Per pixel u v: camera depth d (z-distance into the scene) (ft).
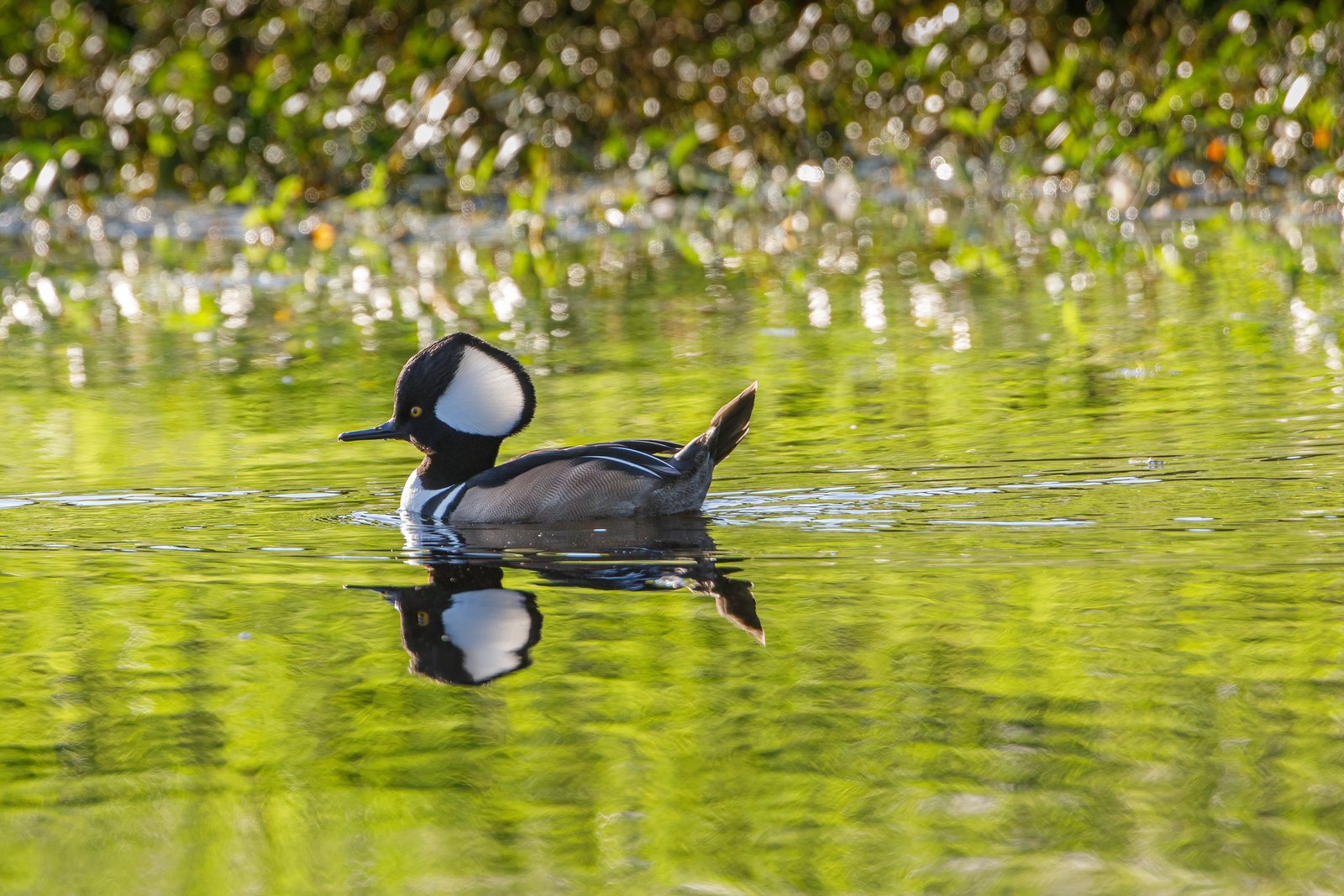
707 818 20.74
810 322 64.75
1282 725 22.74
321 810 21.30
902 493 37.68
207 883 19.42
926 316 65.21
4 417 50.96
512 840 20.30
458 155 109.81
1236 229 88.12
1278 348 54.24
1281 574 29.91
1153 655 25.72
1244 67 102.83
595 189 110.01
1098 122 101.50
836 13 116.98
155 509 38.65
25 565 33.60
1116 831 19.92
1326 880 18.63
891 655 26.23
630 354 59.31
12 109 115.65
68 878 19.66
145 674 26.40
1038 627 27.35
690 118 113.29
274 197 110.11
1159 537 32.86
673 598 30.01
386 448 45.52
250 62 119.03
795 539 34.17
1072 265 78.02
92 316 72.84
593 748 22.90
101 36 117.29
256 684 25.85
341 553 34.27
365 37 116.67
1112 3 118.01
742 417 37.37
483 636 27.96
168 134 111.55
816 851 19.77
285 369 58.75
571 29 114.73
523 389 38.68
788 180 111.75
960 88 111.14
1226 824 19.99
